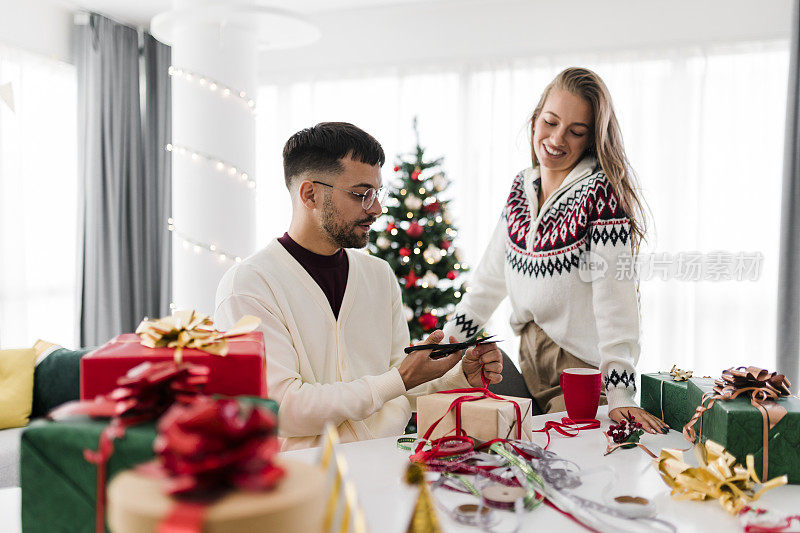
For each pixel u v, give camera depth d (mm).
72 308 4254
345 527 527
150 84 4648
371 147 1305
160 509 447
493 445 917
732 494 805
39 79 3932
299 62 4652
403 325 1510
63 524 653
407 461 985
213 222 3262
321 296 1320
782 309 3465
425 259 3416
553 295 1590
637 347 1404
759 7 3670
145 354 786
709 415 999
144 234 4660
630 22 3928
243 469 476
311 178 1301
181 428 472
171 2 4117
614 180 1469
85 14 4184
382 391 1152
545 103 1598
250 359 780
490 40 4227
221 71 3232
